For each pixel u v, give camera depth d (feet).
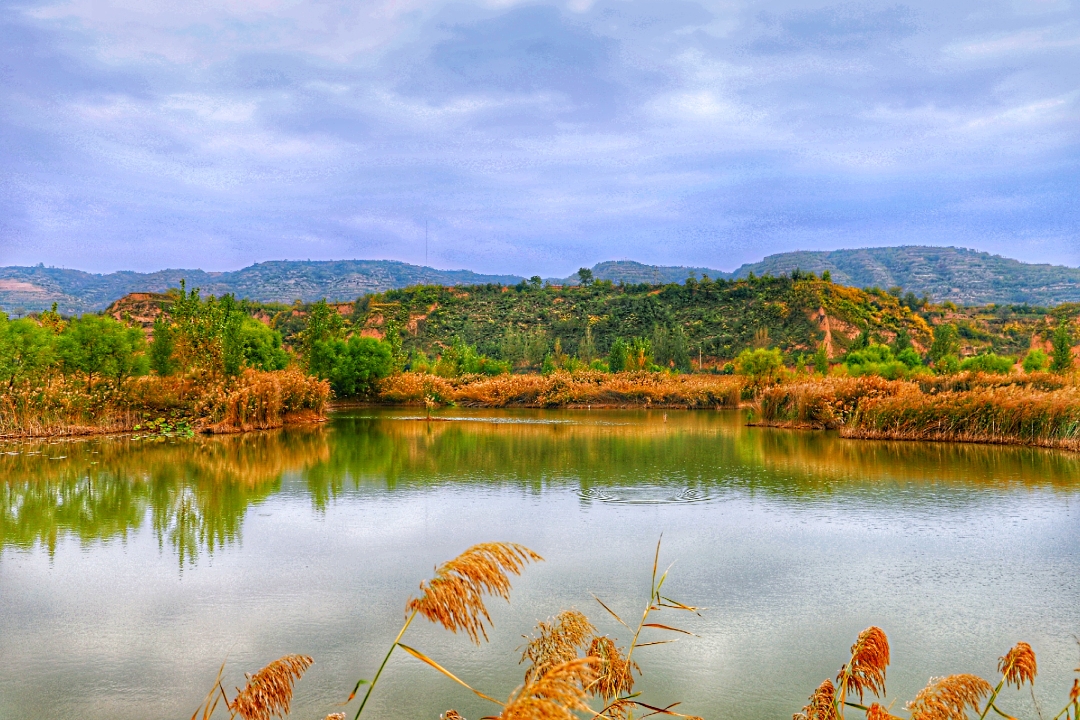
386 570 39.29
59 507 53.36
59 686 26.71
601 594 35.78
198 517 50.55
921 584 37.35
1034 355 179.63
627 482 63.26
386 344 157.17
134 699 25.72
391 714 24.63
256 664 28.48
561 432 102.42
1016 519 50.06
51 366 99.04
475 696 25.96
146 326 271.90
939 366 172.04
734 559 41.19
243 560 41.04
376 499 56.24
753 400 148.87
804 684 26.91
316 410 121.70
